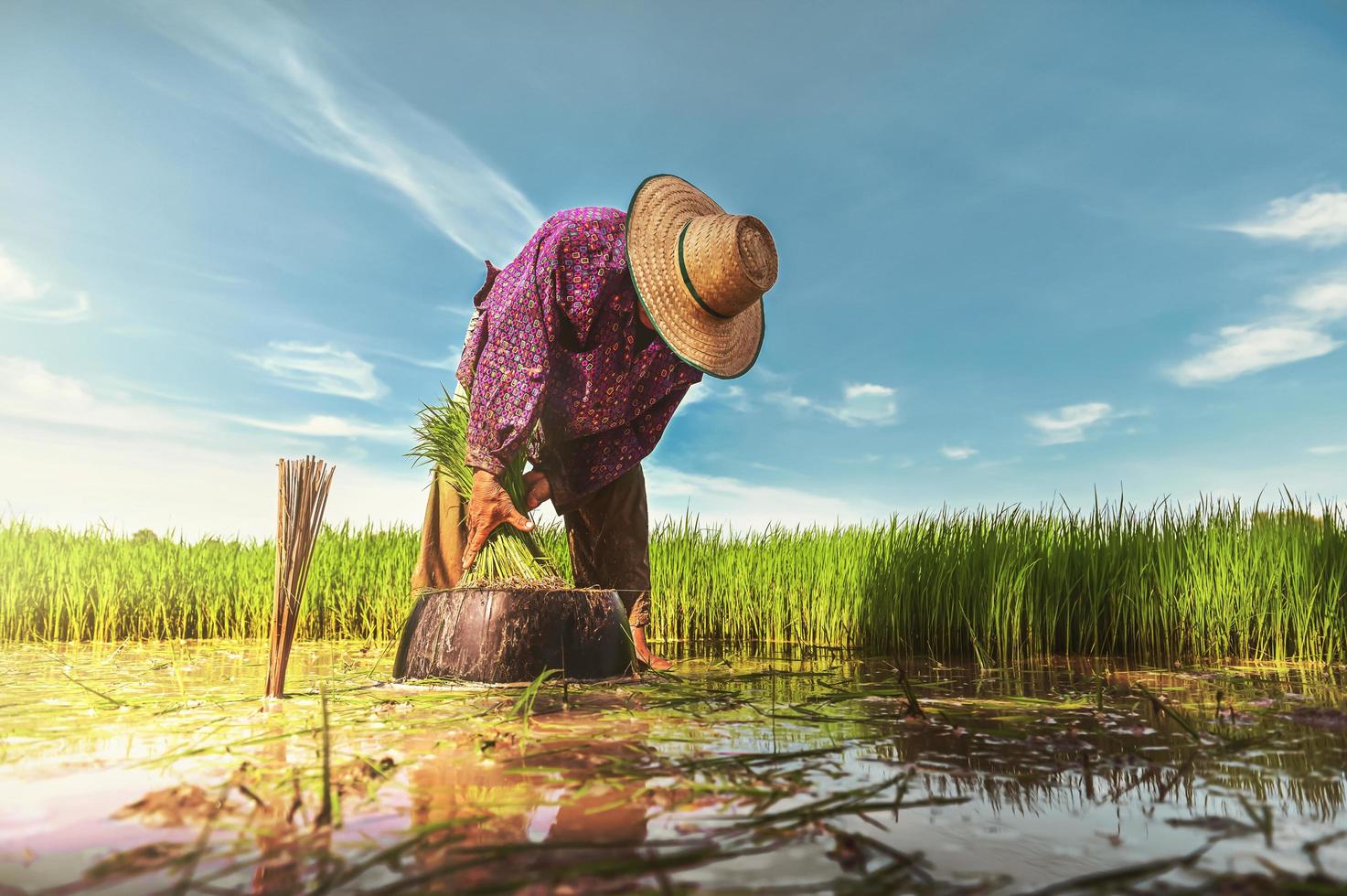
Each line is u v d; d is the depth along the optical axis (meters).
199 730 2.36
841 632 6.20
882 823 1.45
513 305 3.58
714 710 2.69
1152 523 5.89
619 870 1.20
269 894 1.13
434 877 1.18
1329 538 5.37
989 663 4.63
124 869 1.23
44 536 8.60
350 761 1.92
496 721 2.45
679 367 3.98
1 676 3.91
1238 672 4.06
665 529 7.91
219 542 9.48
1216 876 1.19
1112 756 1.97
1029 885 1.16
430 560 3.89
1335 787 1.69
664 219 3.76
